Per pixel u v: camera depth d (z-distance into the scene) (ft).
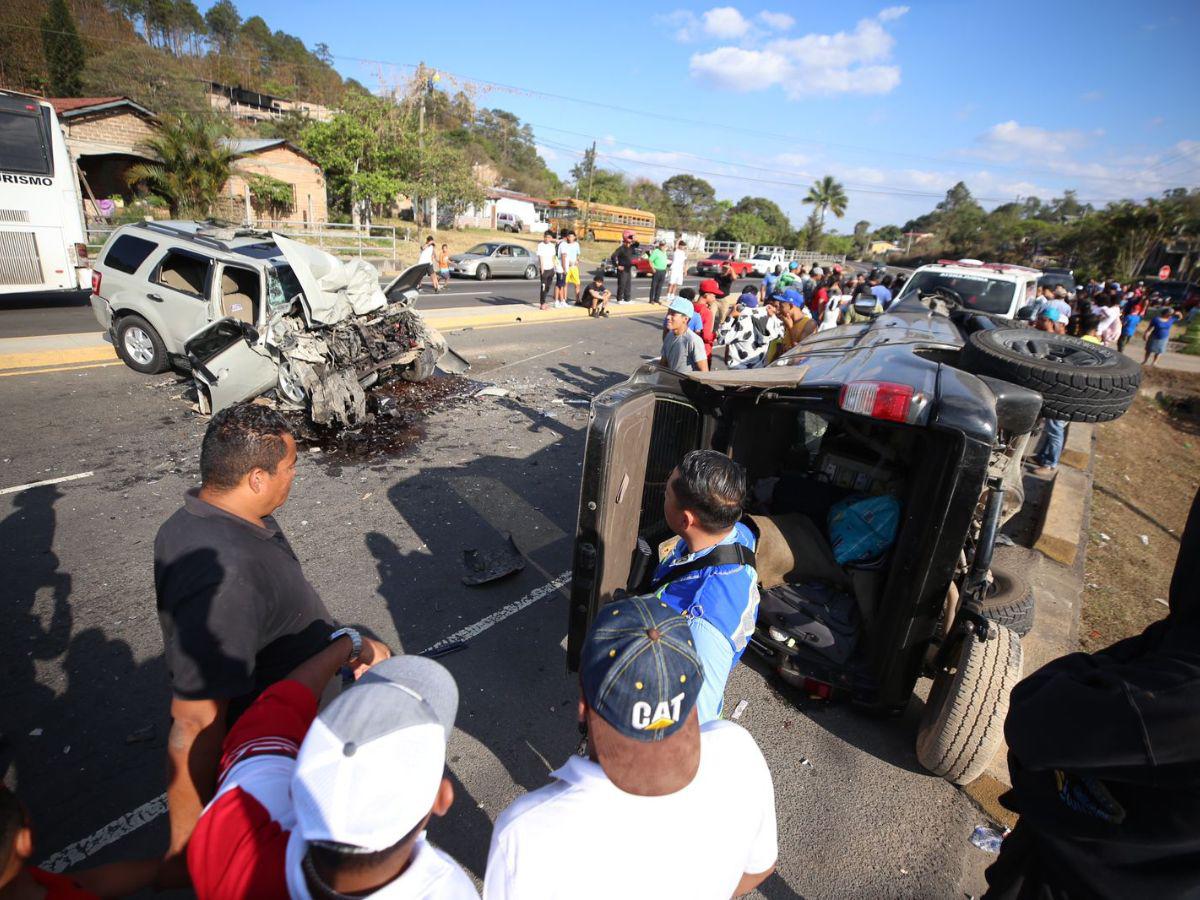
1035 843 4.60
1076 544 18.06
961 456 8.21
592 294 52.65
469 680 11.37
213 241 25.41
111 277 26.04
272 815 3.96
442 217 146.10
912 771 10.10
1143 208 152.25
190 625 5.17
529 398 28.81
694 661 3.84
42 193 35.50
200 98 131.13
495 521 17.39
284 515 16.75
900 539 9.20
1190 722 3.49
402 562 15.01
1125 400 10.71
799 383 9.74
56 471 17.75
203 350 20.15
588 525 8.37
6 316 37.01
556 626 13.14
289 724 4.65
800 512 12.37
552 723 10.53
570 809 3.67
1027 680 4.60
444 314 46.16
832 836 8.89
